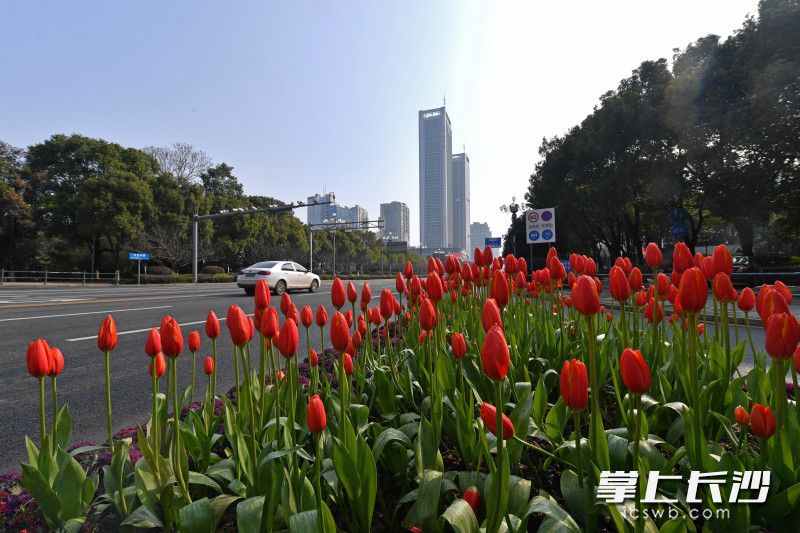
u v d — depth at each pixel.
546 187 30.52
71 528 1.53
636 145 23.44
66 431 2.01
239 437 1.62
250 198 54.88
